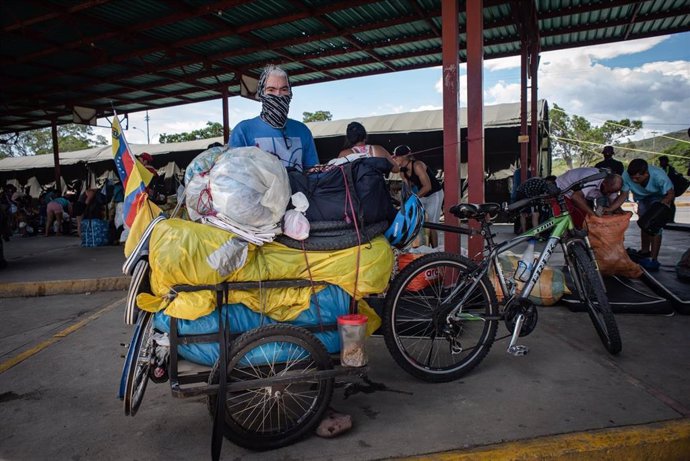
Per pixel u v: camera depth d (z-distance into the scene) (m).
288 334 2.44
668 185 5.82
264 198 2.38
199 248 2.30
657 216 5.69
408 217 2.95
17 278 6.63
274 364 2.49
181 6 8.02
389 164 2.85
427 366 3.10
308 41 9.79
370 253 2.67
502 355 3.51
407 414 2.70
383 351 3.69
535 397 2.84
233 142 3.02
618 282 5.07
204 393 2.33
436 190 5.65
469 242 4.60
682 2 8.44
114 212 10.64
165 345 2.55
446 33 4.60
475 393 2.93
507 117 13.76
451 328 3.20
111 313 5.17
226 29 9.12
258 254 2.52
